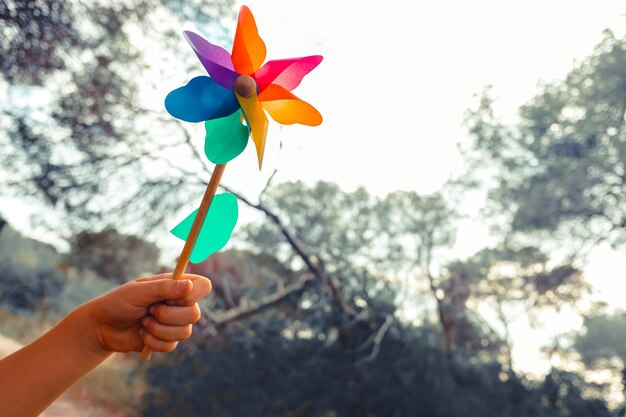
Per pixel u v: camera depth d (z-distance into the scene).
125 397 6.53
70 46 5.94
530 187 6.82
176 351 6.62
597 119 6.64
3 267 7.65
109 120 6.23
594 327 6.73
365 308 6.70
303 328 6.68
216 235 0.74
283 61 0.77
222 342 6.53
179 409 6.41
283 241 6.85
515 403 6.57
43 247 7.14
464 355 6.86
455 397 6.50
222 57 0.76
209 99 0.74
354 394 6.42
